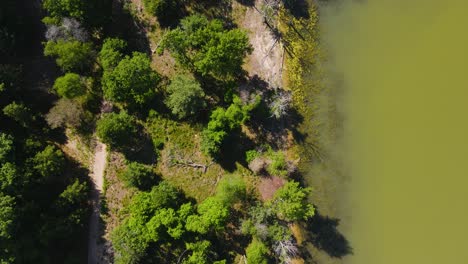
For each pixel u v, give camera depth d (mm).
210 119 69188
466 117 70938
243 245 68750
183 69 70625
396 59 72000
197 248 65312
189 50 69875
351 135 71375
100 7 65562
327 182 70812
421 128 71125
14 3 68812
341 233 70250
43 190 66312
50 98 68812
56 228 63031
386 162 70875
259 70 71125
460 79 71438
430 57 71812
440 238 69750
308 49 71875
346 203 70625
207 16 71375
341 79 71875
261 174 69688
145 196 65500
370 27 72250
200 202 69125
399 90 71625
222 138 67250
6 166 60719
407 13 72188
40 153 64125
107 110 69375
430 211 70125
